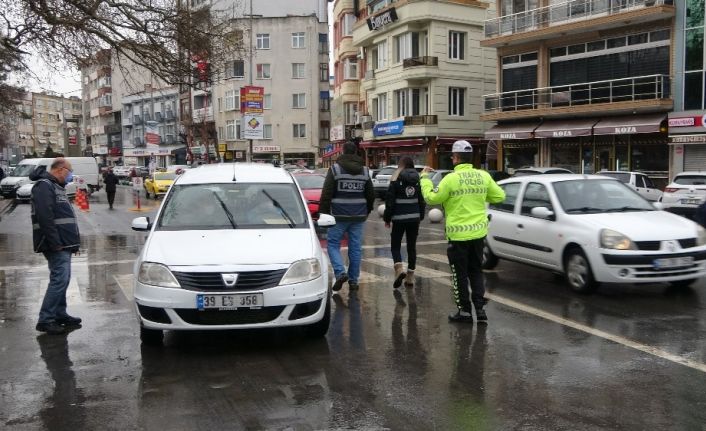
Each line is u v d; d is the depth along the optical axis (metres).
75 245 6.83
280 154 60.97
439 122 36.91
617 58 27.86
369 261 11.36
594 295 8.23
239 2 33.44
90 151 100.44
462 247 6.85
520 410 4.46
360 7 45.84
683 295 8.16
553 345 6.04
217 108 63.56
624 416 4.34
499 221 9.90
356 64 47.44
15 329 6.86
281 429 4.18
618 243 7.77
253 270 5.67
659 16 25.62
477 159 38.50
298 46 60.84
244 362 5.62
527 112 30.67
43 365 5.59
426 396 4.75
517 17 31.41
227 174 7.57
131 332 6.68
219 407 4.57
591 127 27.67
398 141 38.81
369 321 7.05
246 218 6.77
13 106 26.38
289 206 7.02
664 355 5.68
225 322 5.65
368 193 8.50
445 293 8.54
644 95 26.41
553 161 30.89
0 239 16.03
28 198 31.11
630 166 27.59
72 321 6.96
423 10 36.19
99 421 4.35
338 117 50.59
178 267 5.71
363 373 5.29
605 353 5.76
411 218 8.62
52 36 14.21
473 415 4.38
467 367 5.42
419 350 5.93
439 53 36.75
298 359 5.68
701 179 18.91
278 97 60.88
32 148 132.50
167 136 75.50
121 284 9.43
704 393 4.75
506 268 10.41
